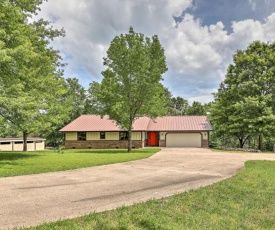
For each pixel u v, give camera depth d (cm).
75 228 450
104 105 2394
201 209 605
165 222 513
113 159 1548
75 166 1212
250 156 1911
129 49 2281
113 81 2295
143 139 3328
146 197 670
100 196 675
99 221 487
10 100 1221
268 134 2848
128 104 2352
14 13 1310
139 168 1184
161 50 2331
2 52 1127
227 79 3152
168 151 2406
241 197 717
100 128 3350
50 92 1700
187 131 3306
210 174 1043
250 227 533
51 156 1794
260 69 2897
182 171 1113
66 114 2380
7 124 1570
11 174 968
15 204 590
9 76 1343
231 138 3941
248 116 2830
